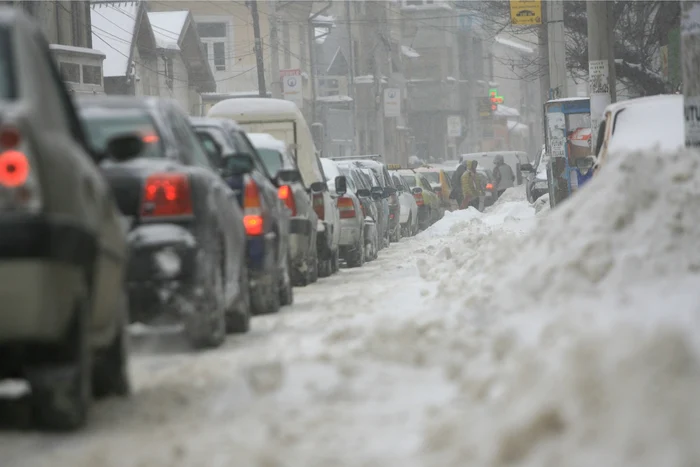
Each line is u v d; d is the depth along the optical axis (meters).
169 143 27.31
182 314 25.47
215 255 26.58
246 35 195.12
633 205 27.83
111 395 20.42
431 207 120.81
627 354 13.91
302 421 17.39
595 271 26.62
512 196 136.38
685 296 23.84
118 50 133.38
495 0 146.88
